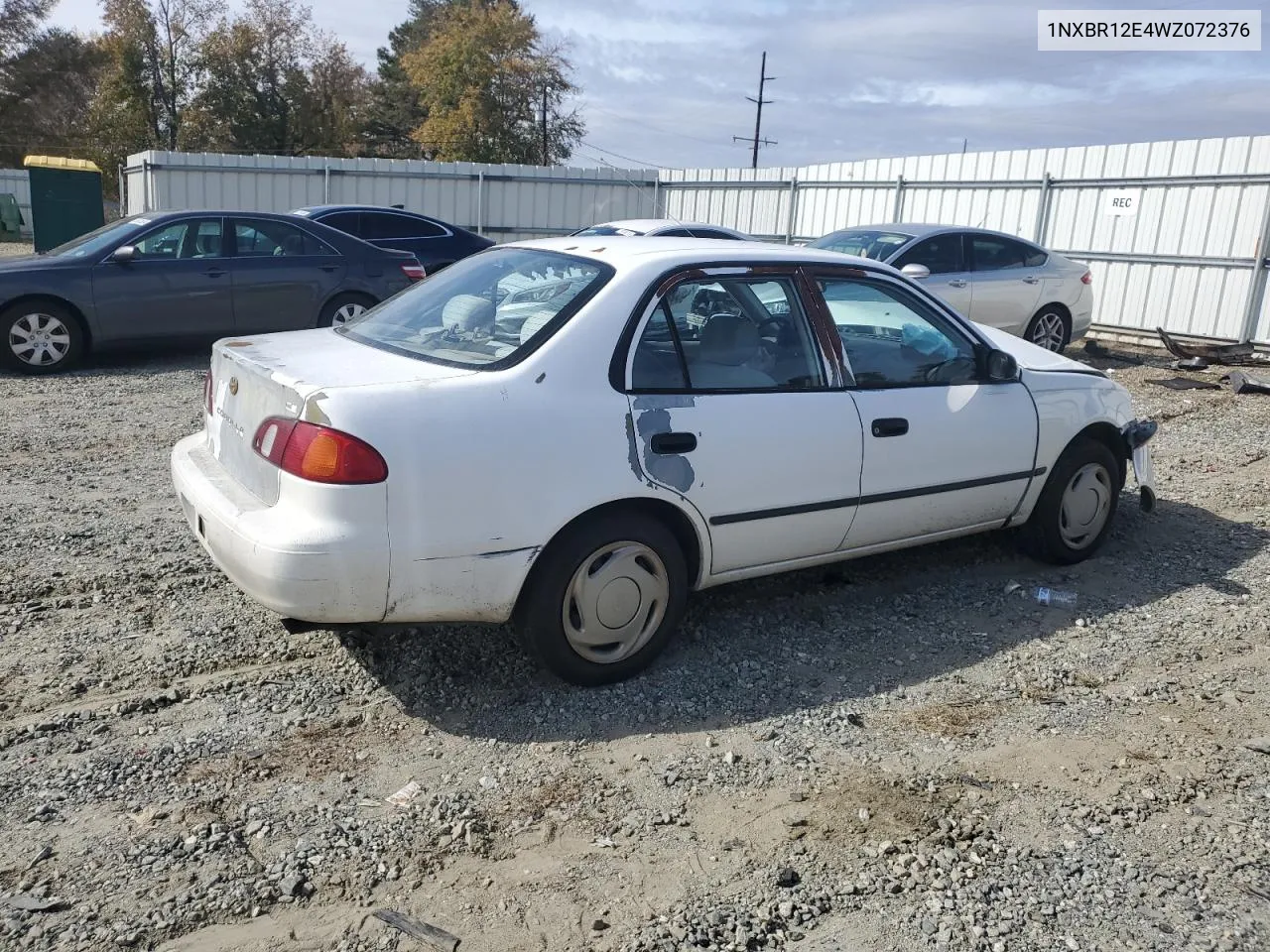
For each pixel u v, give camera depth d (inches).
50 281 380.8
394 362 149.8
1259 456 309.9
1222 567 213.6
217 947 101.2
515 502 138.9
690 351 156.7
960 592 197.3
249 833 118.9
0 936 100.7
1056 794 130.9
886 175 719.7
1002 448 190.7
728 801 128.0
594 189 906.7
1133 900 111.2
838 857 117.4
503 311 157.6
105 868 111.7
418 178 869.8
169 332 403.5
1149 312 576.4
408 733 142.0
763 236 829.2
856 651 171.5
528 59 2018.9
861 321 177.5
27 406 333.1
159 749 135.6
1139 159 571.5
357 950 101.6
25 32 2102.6
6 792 124.6
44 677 153.0
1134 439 214.1
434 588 136.6
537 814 124.5
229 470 154.2
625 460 146.5
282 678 155.6
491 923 106.0
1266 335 521.3
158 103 2084.2
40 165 873.5
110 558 199.9
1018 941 104.8
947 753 140.3
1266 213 514.3
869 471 172.4
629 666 156.5
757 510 160.9
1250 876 115.6
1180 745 143.3
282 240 424.2
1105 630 181.5
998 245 468.4
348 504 130.7
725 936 104.7
